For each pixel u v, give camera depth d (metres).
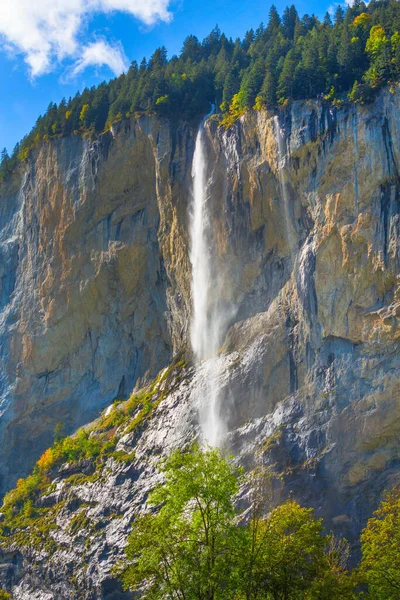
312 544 42.72
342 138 74.56
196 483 41.19
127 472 80.44
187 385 82.25
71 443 91.50
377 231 70.56
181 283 89.25
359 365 68.62
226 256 83.19
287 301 76.62
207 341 83.50
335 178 74.19
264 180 80.06
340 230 72.31
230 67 96.00
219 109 93.31
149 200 96.19
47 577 77.94
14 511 88.50
